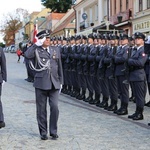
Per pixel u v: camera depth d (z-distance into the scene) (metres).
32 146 6.46
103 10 36.06
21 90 15.08
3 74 7.86
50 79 6.86
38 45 6.94
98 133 7.42
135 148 6.34
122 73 9.37
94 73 11.14
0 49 7.82
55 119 6.93
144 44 8.68
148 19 24.72
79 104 11.38
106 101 10.63
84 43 12.12
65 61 13.41
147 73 10.34
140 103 8.80
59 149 6.27
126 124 8.30
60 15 63.19
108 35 10.52
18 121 8.57
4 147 6.40
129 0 28.97
